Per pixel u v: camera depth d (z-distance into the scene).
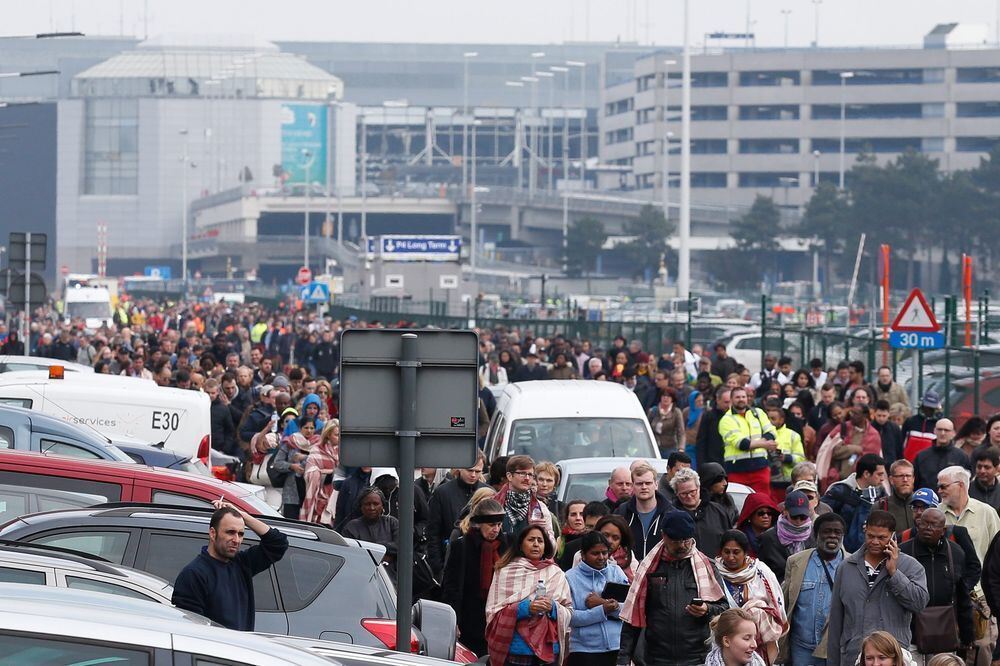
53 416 38.84
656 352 124.25
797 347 126.12
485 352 98.25
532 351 97.25
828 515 31.09
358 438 24.55
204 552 23.56
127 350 85.25
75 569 22.30
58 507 29.69
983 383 70.75
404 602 24.23
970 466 43.62
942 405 71.00
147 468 31.48
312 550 25.34
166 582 23.84
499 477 37.72
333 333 116.44
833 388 61.19
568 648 29.31
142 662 14.77
